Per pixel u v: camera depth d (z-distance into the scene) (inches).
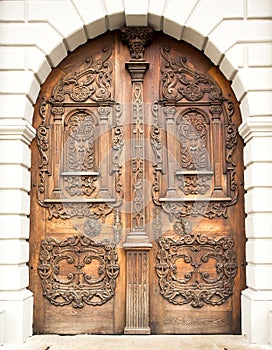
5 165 211.5
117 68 231.8
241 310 217.3
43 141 228.4
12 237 207.6
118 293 221.0
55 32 219.8
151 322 219.1
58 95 231.3
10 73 216.2
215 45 218.8
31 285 221.8
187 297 220.4
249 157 214.4
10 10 219.5
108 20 225.3
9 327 203.2
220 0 221.0
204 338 211.3
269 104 214.1
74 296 220.7
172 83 231.5
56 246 223.9
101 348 196.7
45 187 226.5
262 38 218.2
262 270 206.2
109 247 223.3
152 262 223.0
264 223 208.2
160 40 233.0
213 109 230.2
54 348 196.7
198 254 223.6
